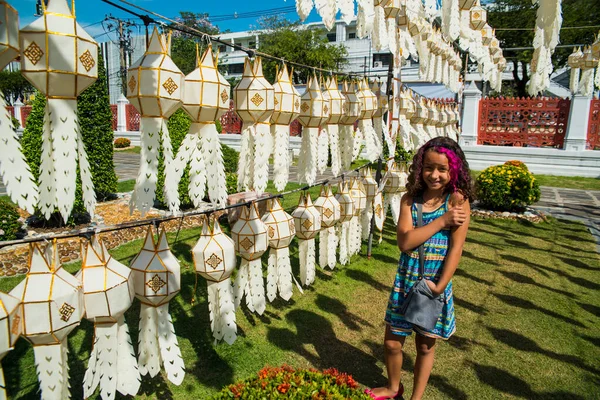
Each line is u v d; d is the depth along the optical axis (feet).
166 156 5.95
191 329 11.67
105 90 22.30
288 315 12.66
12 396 8.80
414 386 8.45
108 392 6.35
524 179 26.37
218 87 6.49
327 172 46.11
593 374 10.07
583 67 24.02
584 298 14.49
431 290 7.70
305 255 12.17
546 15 10.39
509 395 9.26
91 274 5.87
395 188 17.80
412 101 17.39
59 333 5.33
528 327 12.35
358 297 14.12
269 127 8.60
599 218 27.20
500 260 18.42
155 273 6.88
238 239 9.34
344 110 11.85
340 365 10.21
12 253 15.80
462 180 7.66
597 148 46.98
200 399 8.75
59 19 4.47
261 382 6.54
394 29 11.05
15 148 4.21
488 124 51.44
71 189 4.82
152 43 5.73
